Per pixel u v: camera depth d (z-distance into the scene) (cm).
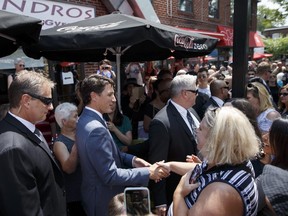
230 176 139
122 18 339
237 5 290
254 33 1691
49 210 183
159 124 254
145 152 314
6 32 199
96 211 224
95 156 212
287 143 180
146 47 483
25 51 347
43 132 426
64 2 656
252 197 137
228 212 131
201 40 372
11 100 187
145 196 162
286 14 1114
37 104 187
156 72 1035
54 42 290
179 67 963
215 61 1636
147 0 896
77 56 489
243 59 296
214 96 415
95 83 224
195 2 1291
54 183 191
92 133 214
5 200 162
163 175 222
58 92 713
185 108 268
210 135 150
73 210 258
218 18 1488
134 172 219
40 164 179
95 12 732
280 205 151
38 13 605
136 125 446
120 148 322
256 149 147
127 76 852
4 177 163
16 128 180
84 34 285
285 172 163
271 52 3294
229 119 146
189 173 164
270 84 686
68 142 258
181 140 256
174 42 314
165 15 1120
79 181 255
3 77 594
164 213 247
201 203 135
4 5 549
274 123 190
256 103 324
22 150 169
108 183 214
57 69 711
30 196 167
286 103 409
